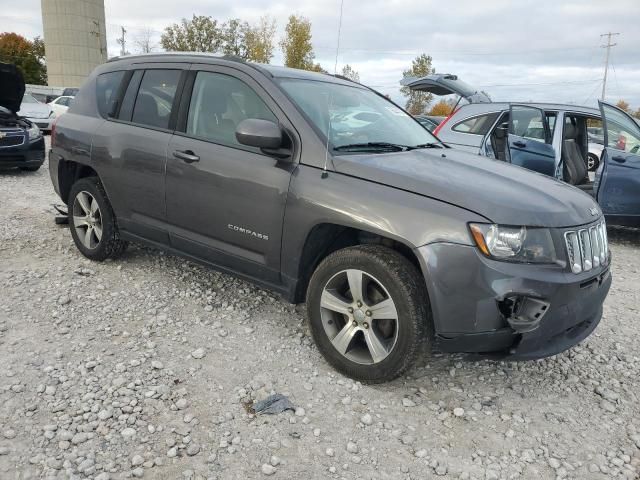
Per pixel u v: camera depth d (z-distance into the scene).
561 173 6.75
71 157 4.55
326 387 2.94
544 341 2.73
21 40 61.47
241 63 3.62
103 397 2.72
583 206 3.00
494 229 2.58
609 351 3.62
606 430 2.73
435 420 2.72
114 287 4.18
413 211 2.71
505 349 2.76
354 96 3.93
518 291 2.56
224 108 3.58
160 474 2.23
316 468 2.32
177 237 3.81
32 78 61.38
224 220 3.45
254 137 3.04
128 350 3.23
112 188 4.21
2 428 2.46
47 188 8.39
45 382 2.83
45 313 3.66
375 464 2.38
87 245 4.67
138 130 4.02
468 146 7.36
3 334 3.34
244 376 3.01
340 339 3.02
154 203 3.90
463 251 2.58
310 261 3.20
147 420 2.57
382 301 2.82
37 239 5.36
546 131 6.90
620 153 6.47
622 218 6.54
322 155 3.09
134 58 4.39
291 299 3.28
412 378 3.11
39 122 17.31
